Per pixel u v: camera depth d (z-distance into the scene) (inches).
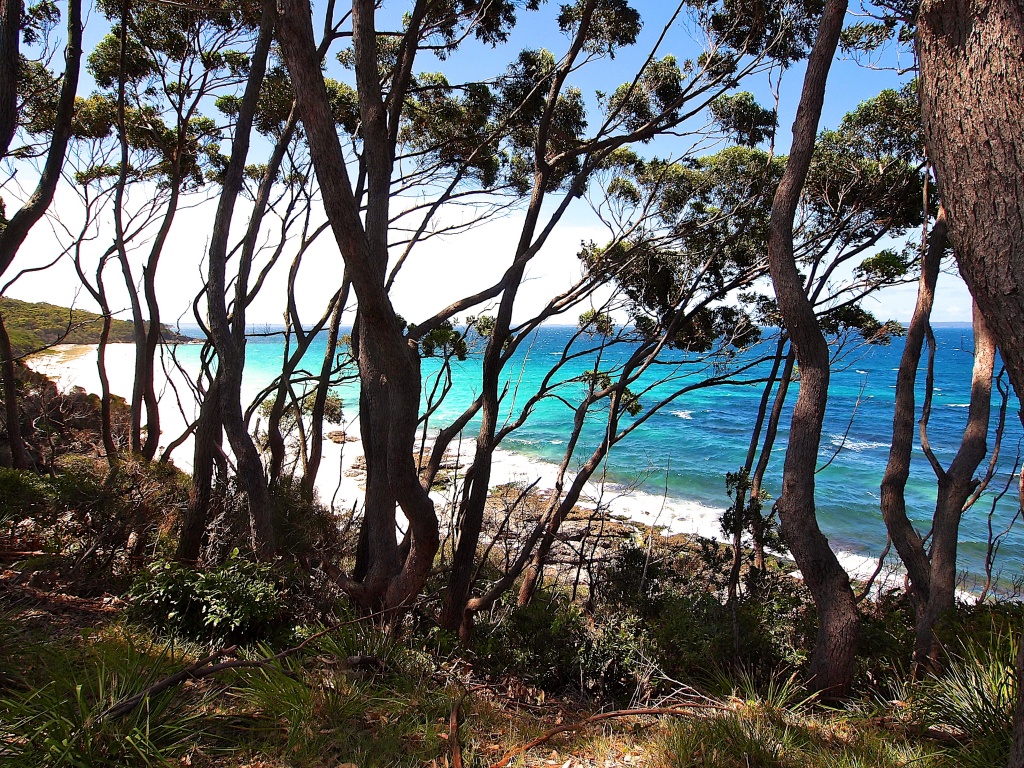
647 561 298.0
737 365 405.7
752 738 134.0
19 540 238.7
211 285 250.8
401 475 176.6
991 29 70.5
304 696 136.0
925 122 79.0
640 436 1019.3
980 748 125.6
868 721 153.5
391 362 165.6
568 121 357.4
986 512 691.4
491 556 392.8
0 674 120.3
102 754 99.5
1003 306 70.0
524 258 281.1
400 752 125.5
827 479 807.7
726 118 355.6
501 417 1073.5
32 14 360.5
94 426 583.2
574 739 144.3
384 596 212.2
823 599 181.9
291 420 502.9
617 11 312.8
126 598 205.6
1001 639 153.1
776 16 306.5
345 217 146.7
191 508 251.9
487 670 209.2
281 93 390.6
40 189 234.4
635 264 367.6
